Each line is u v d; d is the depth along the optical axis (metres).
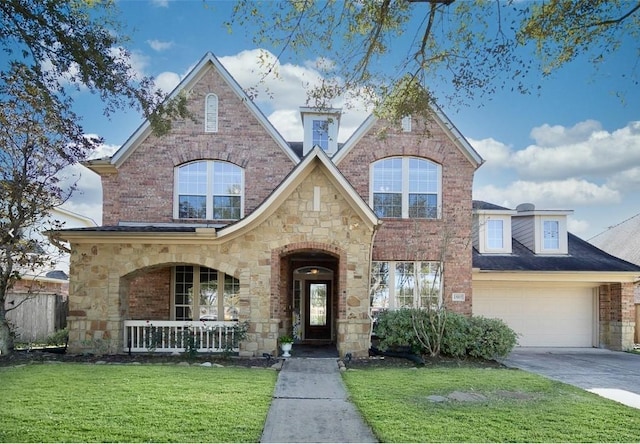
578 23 7.92
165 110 10.31
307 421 6.80
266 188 16.38
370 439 6.02
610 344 17.66
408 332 13.53
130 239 13.23
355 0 8.56
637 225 31.20
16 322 17.08
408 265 16.22
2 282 12.91
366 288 13.33
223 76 16.56
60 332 17.34
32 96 10.93
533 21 8.09
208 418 6.59
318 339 18.41
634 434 6.32
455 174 16.39
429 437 6.03
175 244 13.45
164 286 16.27
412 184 16.42
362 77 9.71
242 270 13.40
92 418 6.43
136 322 13.41
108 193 16.19
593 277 17.28
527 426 6.57
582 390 9.29
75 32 8.61
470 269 16.14
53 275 22.08
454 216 16.27
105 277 13.30
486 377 10.28
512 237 20.28
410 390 8.80
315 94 9.91
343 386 9.22
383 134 11.38
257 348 13.14
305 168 13.26
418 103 10.01
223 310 16.44
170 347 13.45
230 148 16.42
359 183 16.25
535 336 17.97
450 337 13.38
